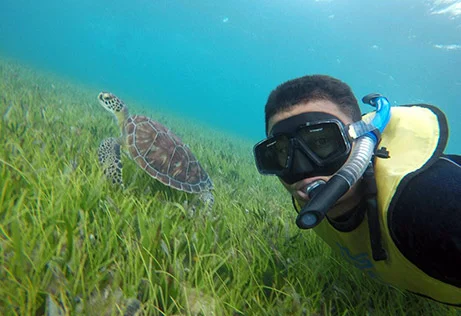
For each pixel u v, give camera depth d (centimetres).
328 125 43
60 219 58
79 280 47
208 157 198
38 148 89
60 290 42
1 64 463
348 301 65
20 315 40
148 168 111
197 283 57
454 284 37
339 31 1084
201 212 91
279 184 211
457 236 33
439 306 68
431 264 37
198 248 65
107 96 140
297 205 66
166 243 63
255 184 183
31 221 57
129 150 113
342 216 49
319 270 70
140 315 45
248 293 58
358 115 49
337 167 44
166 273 51
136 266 50
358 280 71
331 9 944
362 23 960
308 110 45
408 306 69
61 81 611
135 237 59
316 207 35
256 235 80
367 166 43
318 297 59
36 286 42
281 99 47
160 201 94
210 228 72
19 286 41
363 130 43
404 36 947
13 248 46
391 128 49
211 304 52
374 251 44
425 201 35
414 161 40
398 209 37
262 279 65
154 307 45
